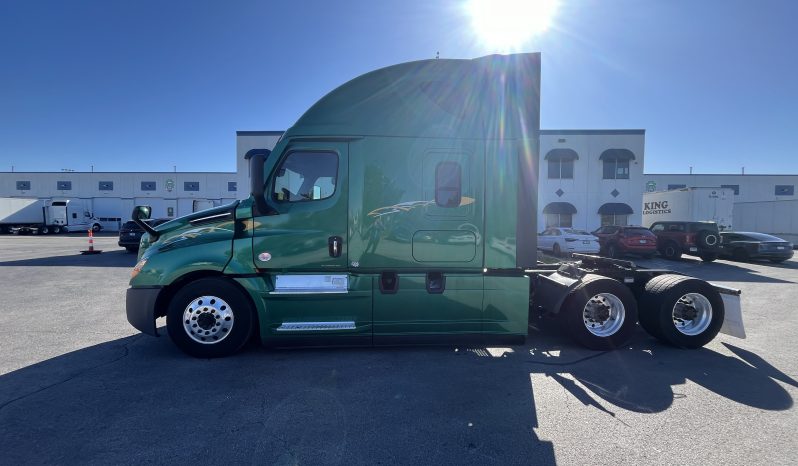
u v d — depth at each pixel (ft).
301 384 12.87
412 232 15.29
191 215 15.90
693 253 54.49
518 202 15.57
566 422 10.56
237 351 15.52
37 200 115.75
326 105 15.28
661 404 11.62
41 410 11.02
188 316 14.98
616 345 16.49
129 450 9.17
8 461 8.73
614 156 87.45
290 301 15.07
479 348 16.47
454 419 10.69
